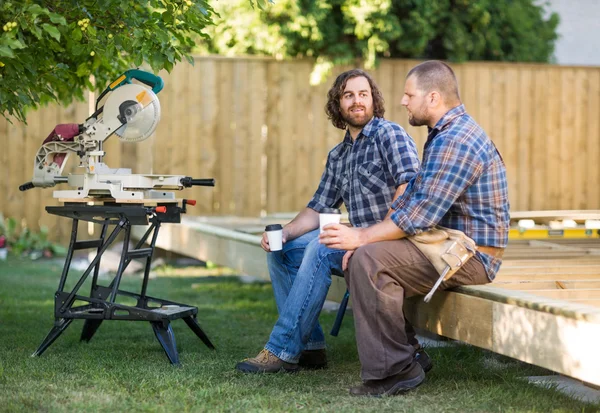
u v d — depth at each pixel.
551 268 3.72
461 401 2.83
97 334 4.11
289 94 7.92
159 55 3.42
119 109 3.47
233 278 6.86
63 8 3.43
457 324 3.04
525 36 8.99
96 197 3.55
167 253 7.79
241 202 7.95
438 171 2.89
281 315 3.26
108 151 7.80
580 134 8.27
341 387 3.06
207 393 2.89
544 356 2.61
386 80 7.96
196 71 7.84
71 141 3.54
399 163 3.29
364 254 2.88
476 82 8.11
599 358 2.39
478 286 2.99
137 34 3.30
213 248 5.68
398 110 7.99
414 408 2.73
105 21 3.48
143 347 3.77
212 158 7.91
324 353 3.41
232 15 8.01
